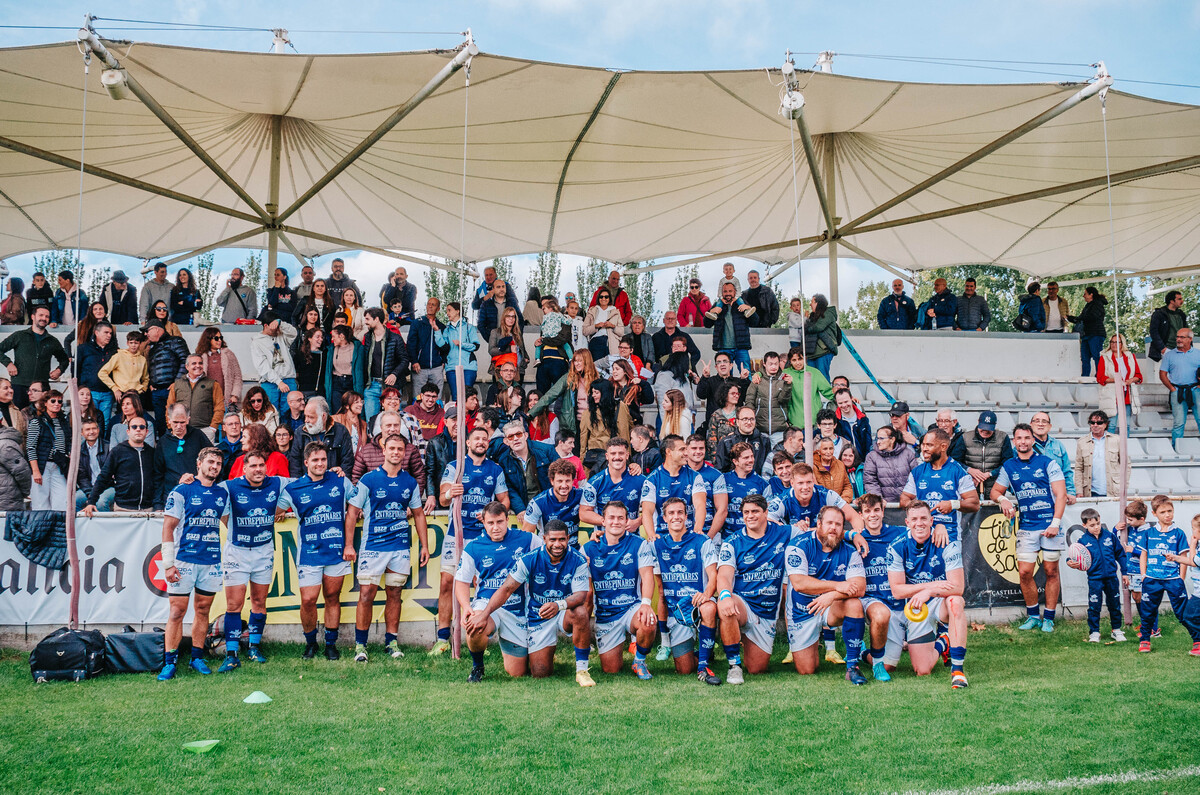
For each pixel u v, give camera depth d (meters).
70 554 8.01
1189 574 7.98
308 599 8.02
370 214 16.38
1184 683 6.81
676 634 7.53
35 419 10.08
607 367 12.55
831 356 13.55
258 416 10.09
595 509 8.47
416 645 8.59
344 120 11.93
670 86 10.38
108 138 12.19
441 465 8.94
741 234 17.64
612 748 5.43
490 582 7.43
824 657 8.11
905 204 16.00
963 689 6.74
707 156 13.27
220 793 4.80
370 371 11.48
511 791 4.79
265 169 14.68
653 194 15.09
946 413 10.08
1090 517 8.55
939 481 8.95
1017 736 5.57
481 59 9.54
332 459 9.44
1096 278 20.31
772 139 12.53
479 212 16.02
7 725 5.96
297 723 5.98
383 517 8.19
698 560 7.59
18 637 8.35
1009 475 9.23
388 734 5.73
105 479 9.06
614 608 7.52
